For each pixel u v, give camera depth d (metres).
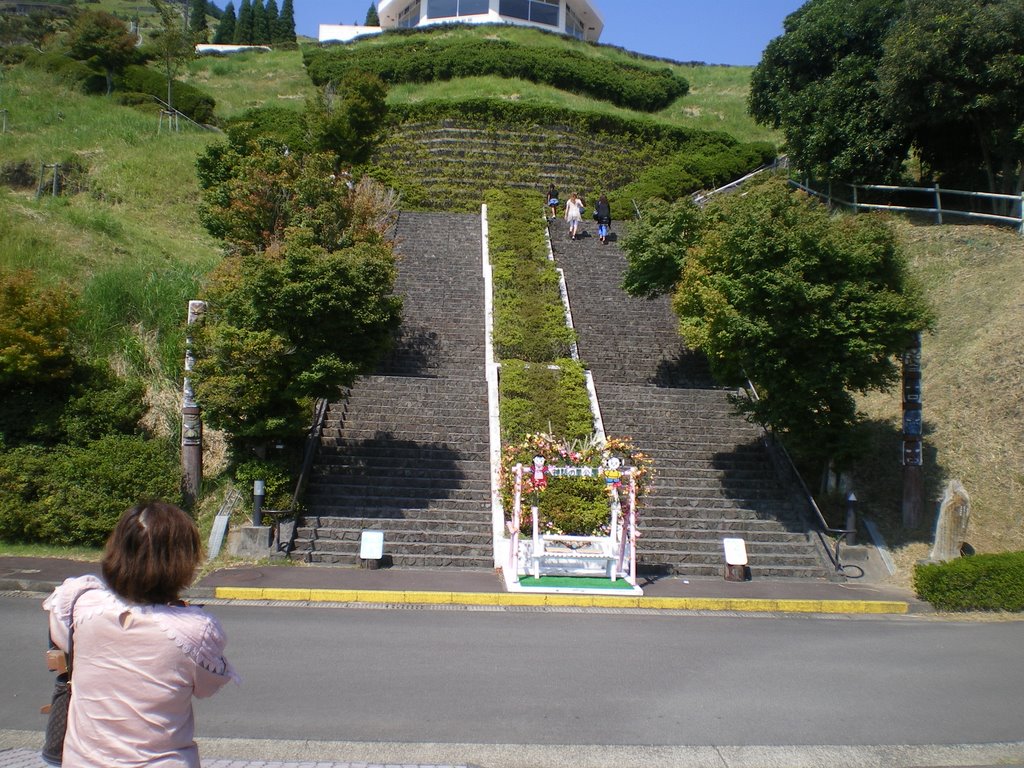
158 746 3.06
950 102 21.00
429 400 16.67
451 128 33.66
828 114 24.56
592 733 6.20
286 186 18.20
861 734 6.41
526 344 18.83
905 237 21.59
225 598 10.52
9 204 21.00
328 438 15.29
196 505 13.53
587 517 12.68
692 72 51.91
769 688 7.45
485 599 10.75
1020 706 7.19
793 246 12.91
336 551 12.71
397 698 6.80
